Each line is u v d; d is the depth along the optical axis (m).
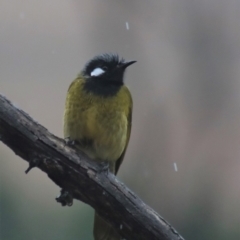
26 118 7.36
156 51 16.48
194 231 12.27
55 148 7.45
